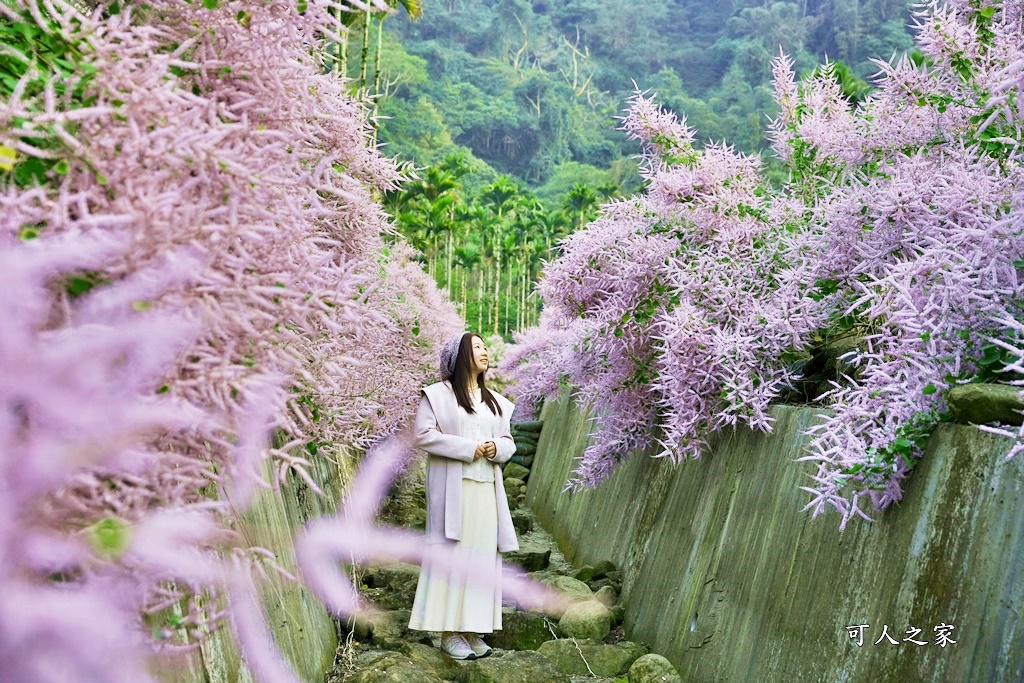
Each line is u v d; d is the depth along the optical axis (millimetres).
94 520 1108
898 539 2658
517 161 131625
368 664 4105
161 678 1542
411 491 8875
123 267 1173
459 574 4523
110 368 994
